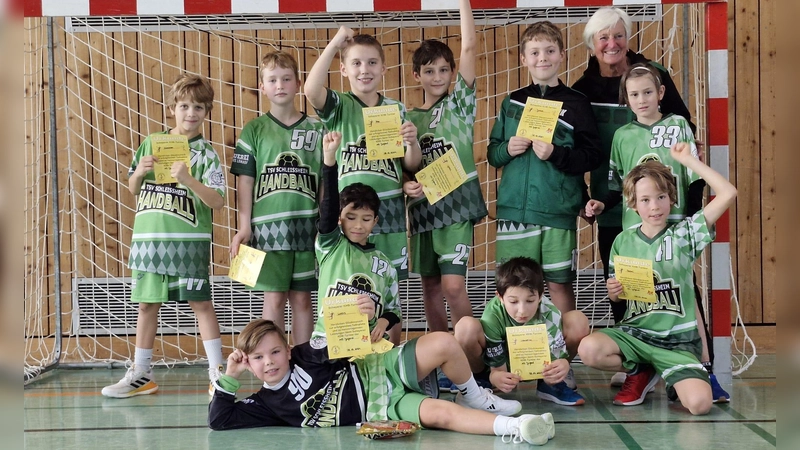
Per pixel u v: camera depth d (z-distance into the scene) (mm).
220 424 3014
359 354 2988
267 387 3064
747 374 4258
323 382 3039
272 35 5418
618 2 3912
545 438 2697
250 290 5445
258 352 2980
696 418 3135
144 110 5434
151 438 2906
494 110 5441
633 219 3609
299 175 3850
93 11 3811
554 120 3725
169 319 5395
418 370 3020
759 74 5332
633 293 3418
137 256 3832
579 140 3842
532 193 3791
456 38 5395
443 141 3818
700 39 4617
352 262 3287
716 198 3389
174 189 3818
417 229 3863
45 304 5414
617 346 3398
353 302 3025
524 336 3311
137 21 5309
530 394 3777
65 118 5395
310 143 3891
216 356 3902
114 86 5418
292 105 3914
